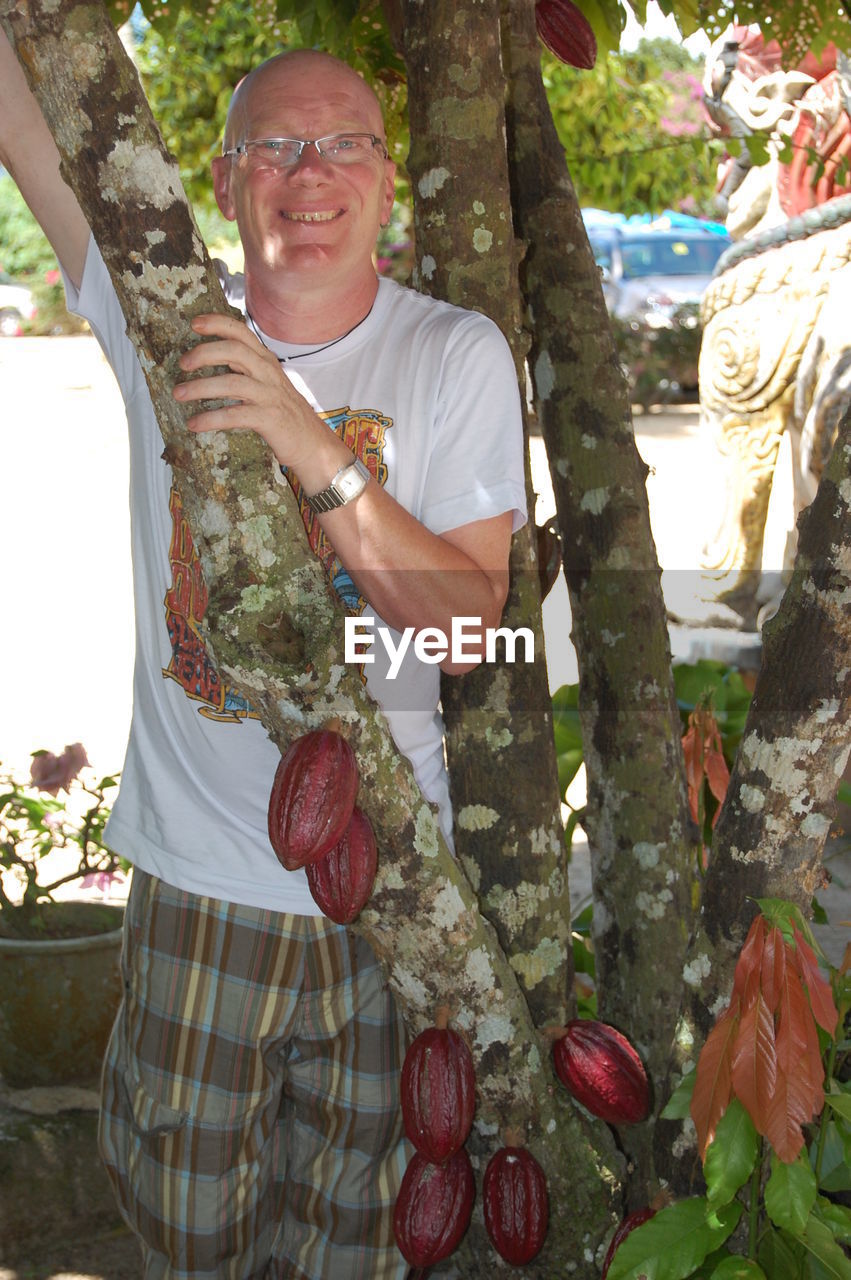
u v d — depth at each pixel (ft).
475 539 6.37
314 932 6.72
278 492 5.51
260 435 5.45
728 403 20.24
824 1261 5.65
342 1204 7.06
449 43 7.06
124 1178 7.14
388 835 6.01
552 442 7.97
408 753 6.83
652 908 7.57
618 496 7.75
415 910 6.22
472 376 6.46
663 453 42.78
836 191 19.22
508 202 7.29
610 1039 6.66
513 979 6.73
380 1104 7.00
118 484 37.50
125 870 12.09
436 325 6.62
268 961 6.70
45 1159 10.33
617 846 7.70
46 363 61.98
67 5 5.07
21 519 33.58
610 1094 6.54
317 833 5.52
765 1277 6.03
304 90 6.53
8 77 6.52
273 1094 7.02
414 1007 6.57
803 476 18.61
